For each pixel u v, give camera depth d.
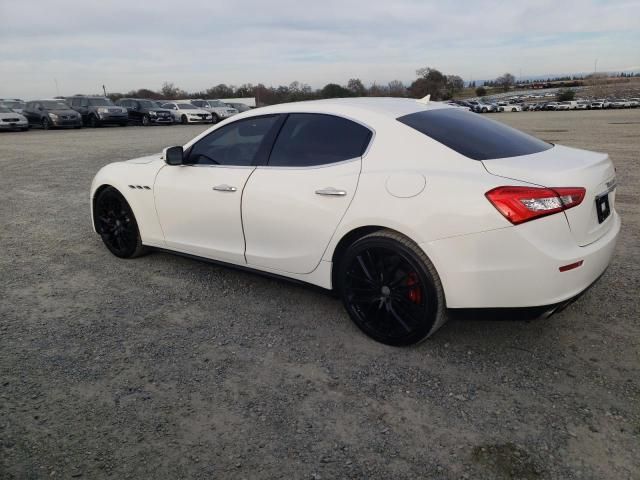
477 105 53.03
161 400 2.58
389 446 2.21
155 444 2.26
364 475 2.05
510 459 2.12
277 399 2.57
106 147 15.16
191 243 4.03
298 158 3.34
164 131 23.02
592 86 102.31
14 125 22.81
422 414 2.42
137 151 13.88
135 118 28.81
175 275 4.30
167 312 3.59
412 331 2.90
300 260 3.35
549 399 2.49
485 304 2.67
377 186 2.89
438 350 2.99
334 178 3.10
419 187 2.75
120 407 2.53
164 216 4.14
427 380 2.69
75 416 2.46
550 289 2.56
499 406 2.46
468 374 2.74
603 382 2.61
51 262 4.70
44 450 2.23
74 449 2.24
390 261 2.93
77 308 3.69
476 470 2.06
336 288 3.30
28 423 2.41
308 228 3.21
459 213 2.61
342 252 3.20
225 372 2.82
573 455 2.12
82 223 6.12
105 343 3.17
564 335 3.10
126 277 4.28
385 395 2.58
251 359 2.95
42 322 3.47
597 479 2.00
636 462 2.07
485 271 2.61
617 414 2.37
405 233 2.78
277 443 2.25
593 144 13.02
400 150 2.94
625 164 9.30
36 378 2.79
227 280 4.16
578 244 2.63
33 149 14.98
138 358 2.98
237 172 3.61
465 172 2.71
